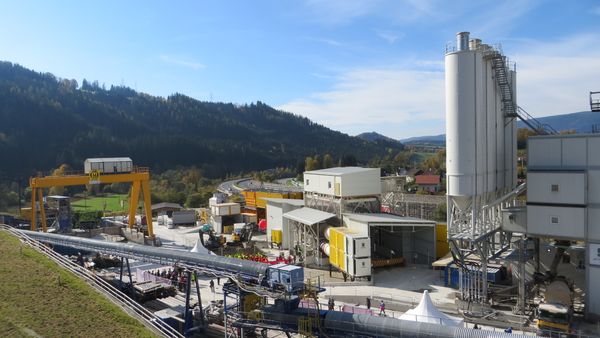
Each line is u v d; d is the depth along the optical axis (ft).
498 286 135.54
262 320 98.27
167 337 93.86
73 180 223.10
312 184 207.62
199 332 113.60
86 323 95.35
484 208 127.44
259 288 99.55
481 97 126.52
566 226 115.75
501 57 130.21
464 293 127.24
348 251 151.74
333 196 190.60
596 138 113.80
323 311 93.81
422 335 82.17
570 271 145.38
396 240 179.52
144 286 136.77
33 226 213.46
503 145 146.20
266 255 201.87
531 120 146.72
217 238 225.15
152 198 452.76
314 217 184.75
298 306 99.19
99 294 111.75
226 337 103.14
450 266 145.59
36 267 122.62
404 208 234.38
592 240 113.39
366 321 87.66
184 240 252.01
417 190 370.12
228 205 279.69
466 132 124.47
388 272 163.63
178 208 382.83
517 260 123.75
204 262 112.68
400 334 84.17
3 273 116.67
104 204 423.23
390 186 228.84
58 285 111.55
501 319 114.62
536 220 119.55
